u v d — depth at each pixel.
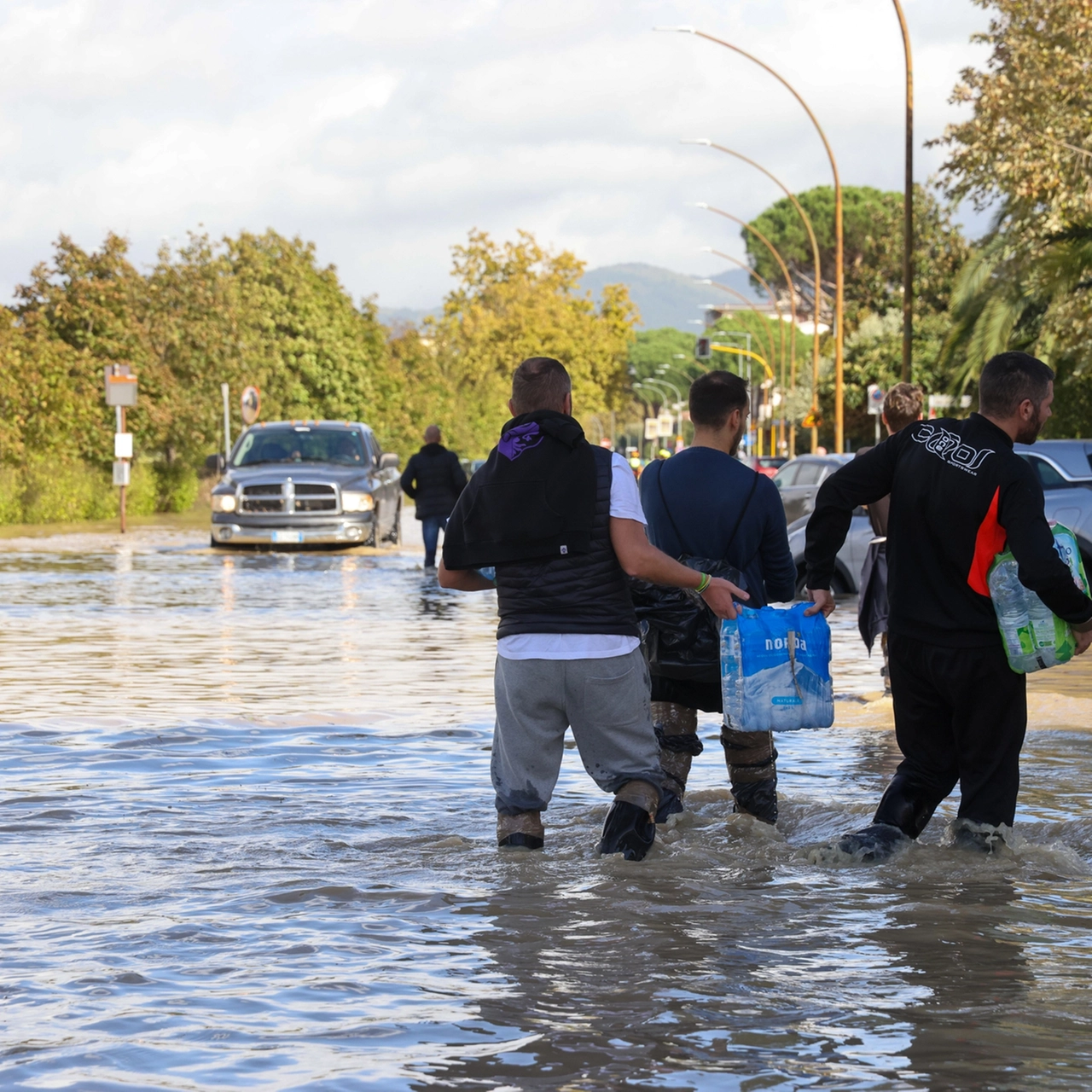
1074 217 64.44
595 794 15.74
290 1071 7.74
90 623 36.22
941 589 12.86
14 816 14.42
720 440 14.29
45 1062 7.87
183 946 9.98
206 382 118.50
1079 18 61.62
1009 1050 8.00
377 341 189.25
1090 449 40.66
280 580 50.44
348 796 15.52
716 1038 8.19
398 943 10.06
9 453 92.38
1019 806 14.91
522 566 12.80
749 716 13.05
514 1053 7.98
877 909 11.01
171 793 15.68
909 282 69.75
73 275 107.12
